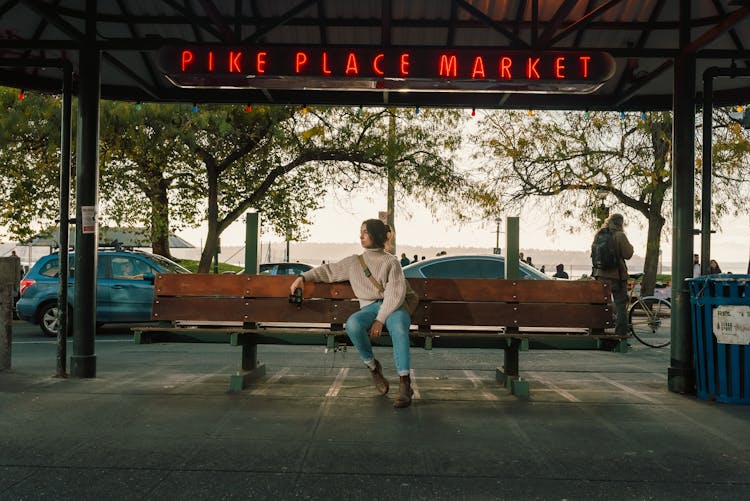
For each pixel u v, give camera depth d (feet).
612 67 22.16
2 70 27.73
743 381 20.03
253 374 23.08
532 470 13.55
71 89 24.27
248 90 29.40
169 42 23.00
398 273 19.88
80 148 23.48
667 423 17.60
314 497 11.94
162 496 11.92
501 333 21.35
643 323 37.76
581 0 25.53
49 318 41.91
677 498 12.07
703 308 20.83
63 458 14.03
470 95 29.27
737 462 14.17
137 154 62.34
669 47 27.99
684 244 22.35
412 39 27.96
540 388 23.00
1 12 23.52
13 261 25.61
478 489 12.42
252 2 25.71
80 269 23.70
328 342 21.12
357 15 26.40
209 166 60.95
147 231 72.79
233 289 21.62
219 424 16.99
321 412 18.48
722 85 29.01
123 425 16.80
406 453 14.61
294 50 22.17
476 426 17.10
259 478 12.91
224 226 61.93
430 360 30.91
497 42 27.86
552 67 22.18
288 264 66.44
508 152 67.31
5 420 17.25
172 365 27.96
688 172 22.47
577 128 67.46
